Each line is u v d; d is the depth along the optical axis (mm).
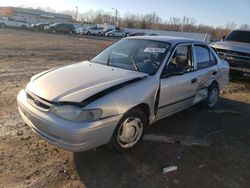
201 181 3600
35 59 12398
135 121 4035
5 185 3215
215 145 4605
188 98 5191
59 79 3938
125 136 3932
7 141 4176
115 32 47500
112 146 3848
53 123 3377
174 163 3953
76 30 46719
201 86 5562
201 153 4297
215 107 6613
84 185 3352
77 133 3268
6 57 12125
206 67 5750
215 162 4078
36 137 4352
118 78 4004
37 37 28406
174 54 4805
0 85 7184
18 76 8430
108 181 3453
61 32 43594
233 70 10047
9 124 4754
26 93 3988
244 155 4363
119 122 3756
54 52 15977
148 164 3871
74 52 16984
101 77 4016
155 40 5105
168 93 4535
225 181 3645
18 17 66438
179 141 4570
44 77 4113
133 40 5309
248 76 10023
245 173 3863
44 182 3332
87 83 3791
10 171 3471
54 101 3469
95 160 3852
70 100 3414
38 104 3633
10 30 38375
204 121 5609
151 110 4254
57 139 3426
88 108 3363
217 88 6422
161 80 4387
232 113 6211
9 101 5914
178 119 5562
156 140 4523
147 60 4648
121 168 3727
